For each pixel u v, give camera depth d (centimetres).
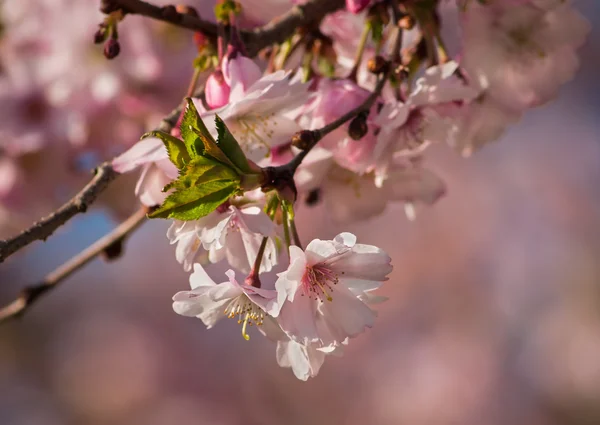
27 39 96
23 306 85
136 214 84
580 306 195
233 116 74
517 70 81
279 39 79
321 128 73
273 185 71
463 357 194
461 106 79
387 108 75
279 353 73
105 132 96
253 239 73
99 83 94
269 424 193
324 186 80
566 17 82
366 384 195
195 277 72
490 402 190
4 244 71
